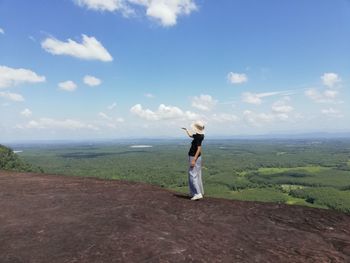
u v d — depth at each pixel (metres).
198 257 6.49
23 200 11.20
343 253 7.00
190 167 11.16
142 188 13.70
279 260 6.54
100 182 15.41
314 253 6.92
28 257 6.40
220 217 9.16
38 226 8.23
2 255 6.49
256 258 6.58
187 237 7.52
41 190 13.06
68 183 14.98
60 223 8.46
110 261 6.24
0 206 10.34
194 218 9.01
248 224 8.62
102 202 10.80
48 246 6.92
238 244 7.25
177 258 6.41
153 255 6.51
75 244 7.02
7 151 75.94
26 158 178.50
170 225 8.35
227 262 6.35
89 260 6.27
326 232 8.24
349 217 9.59
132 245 6.96
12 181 15.56
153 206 10.23
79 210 9.76
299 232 8.16
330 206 71.12
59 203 10.70
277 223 8.79
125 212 9.48
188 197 11.80
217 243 7.25
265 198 80.50
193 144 11.06
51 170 119.50
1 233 7.73
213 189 93.69
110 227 8.09
